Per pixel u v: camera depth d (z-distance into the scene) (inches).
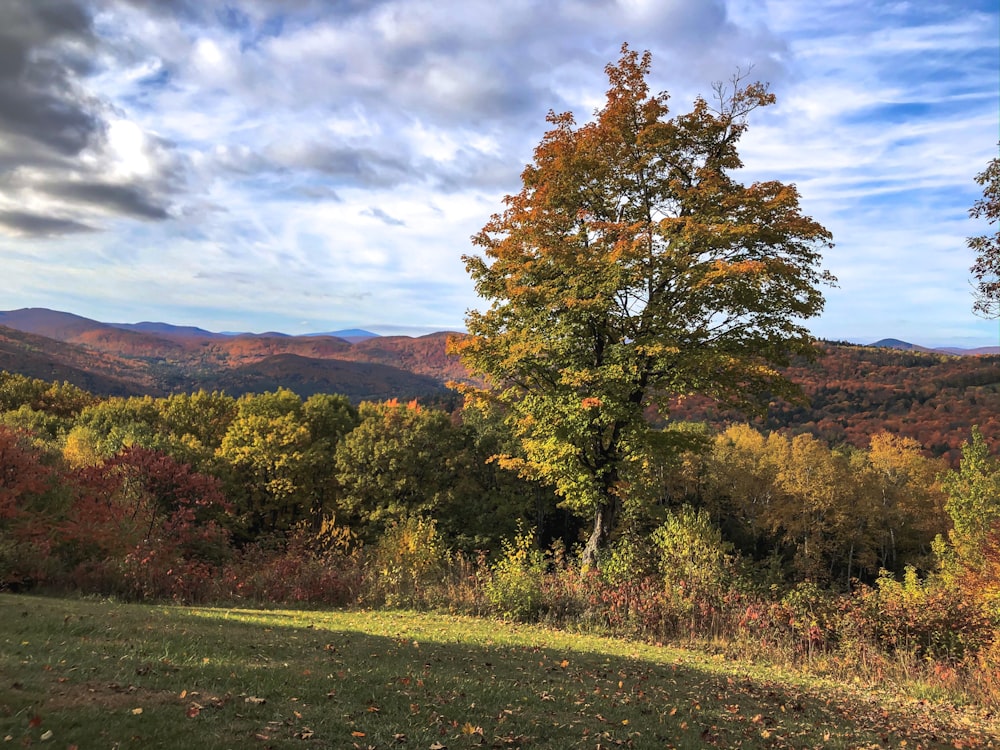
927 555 2425.0
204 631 291.1
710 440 665.0
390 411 1802.4
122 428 1644.9
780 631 442.3
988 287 380.2
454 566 624.1
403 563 599.8
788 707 281.4
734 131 689.0
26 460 561.3
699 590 499.8
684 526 597.6
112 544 525.3
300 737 151.2
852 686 359.3
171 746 130.9
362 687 209.2
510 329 692.1
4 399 2893.7
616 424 659.4
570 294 598.5
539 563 568.1
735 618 465.7
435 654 303.0
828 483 2251.5
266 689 189.8
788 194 611.5
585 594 520.7
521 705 216.8
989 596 581.0
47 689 156.9
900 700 335.0
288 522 1713.8
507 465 766.5
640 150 663.8
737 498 2516.0
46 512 552.4
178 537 603.8
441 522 1599.4
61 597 425.4
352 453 1652.3
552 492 1793.8
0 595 363.9
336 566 613.9
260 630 324.8
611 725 208.4
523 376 706.8
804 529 2354.8
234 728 149.0
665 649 414.9
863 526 2460.6
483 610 516.4
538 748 173.0
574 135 691.4
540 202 655.8
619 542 629.0
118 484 583.8
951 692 361.4
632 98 668.1
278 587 550.0
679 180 663.1
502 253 664.4
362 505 1660.9
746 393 649.0
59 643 220.5
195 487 626.2
